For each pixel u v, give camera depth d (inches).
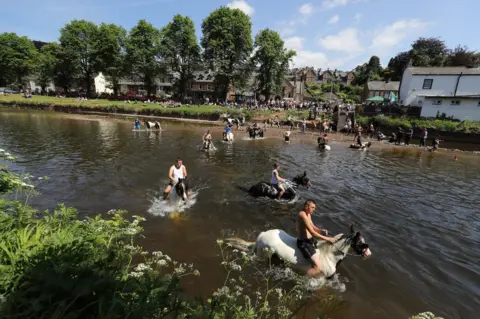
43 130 1069.8
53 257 116.0
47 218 192.2
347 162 720.3
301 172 576.7
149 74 2456.9
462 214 378.0
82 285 98.6
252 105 2130.9
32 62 2915.8
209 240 272.4
